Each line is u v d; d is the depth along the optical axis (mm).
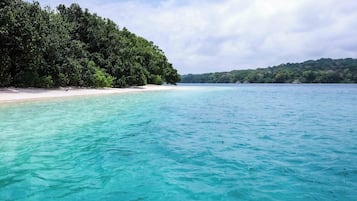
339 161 7977
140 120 15109
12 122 13352
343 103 27703
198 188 6027
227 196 5637
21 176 6609
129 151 8898
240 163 7766
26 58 28266
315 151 9078
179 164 7645
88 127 12758
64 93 30750
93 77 39750
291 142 10367
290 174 6895
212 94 42250
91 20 46562
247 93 46594
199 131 12367
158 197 5559
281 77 137000
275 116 17594
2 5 26469
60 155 8344
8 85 29844
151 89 51250
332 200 5480
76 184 6172
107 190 5871
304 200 5480
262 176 6750
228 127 13469
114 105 22031
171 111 19328
